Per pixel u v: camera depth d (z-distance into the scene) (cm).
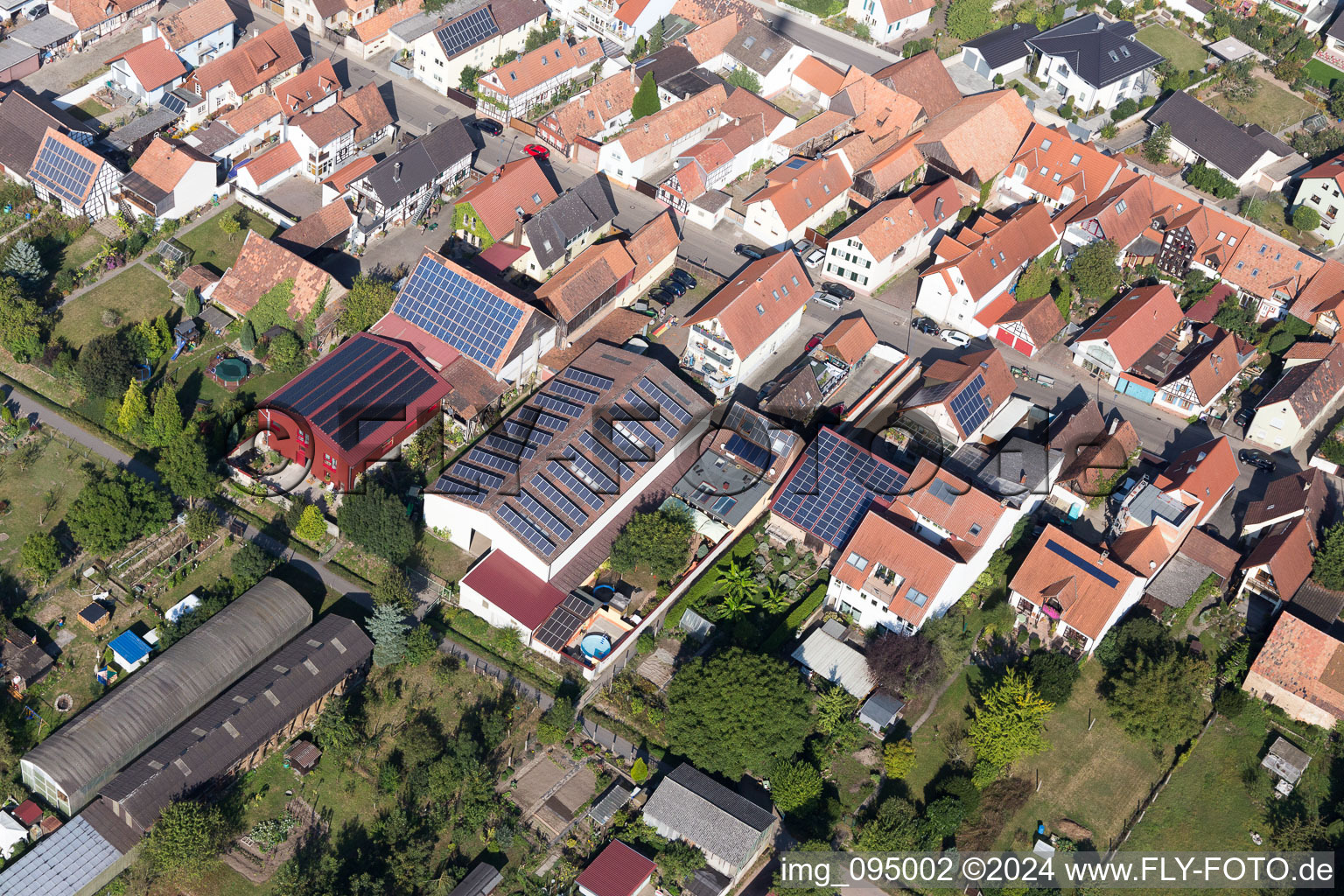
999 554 13262
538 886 10669
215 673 11362
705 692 11306
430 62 18788
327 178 16812
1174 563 13388
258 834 10681
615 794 11188
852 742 11725
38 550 11931
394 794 11081
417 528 13088
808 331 15775
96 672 11575
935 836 11219
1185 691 12025
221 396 14062
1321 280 16212
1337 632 12900
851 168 17538
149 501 12481
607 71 19575
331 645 11600
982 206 18012
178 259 15525
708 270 16375
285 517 13050
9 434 13438
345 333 14688
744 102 18412
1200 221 16912
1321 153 19575
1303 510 13612
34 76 17962
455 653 12131
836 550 13200
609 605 12394
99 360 13488
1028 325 15688
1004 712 11556
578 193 16150
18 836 10381
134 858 10356
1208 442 14712
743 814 10962
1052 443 14200
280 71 18362
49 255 15512
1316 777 12050
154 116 17250
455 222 15988
